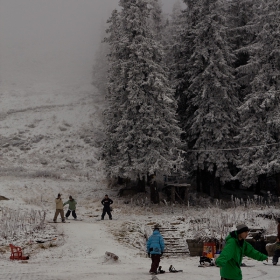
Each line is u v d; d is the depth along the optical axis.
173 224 22.89
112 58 34.59
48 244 17.89
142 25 31.52
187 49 36.09
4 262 14.29
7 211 23.83
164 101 30.12
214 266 14.09
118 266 13.36
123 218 25.44
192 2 36.38
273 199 31.58
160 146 30.41
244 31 37.16
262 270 11.79
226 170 32.34
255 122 30.06
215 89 32.69
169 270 12.11
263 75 29.81
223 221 20.95
